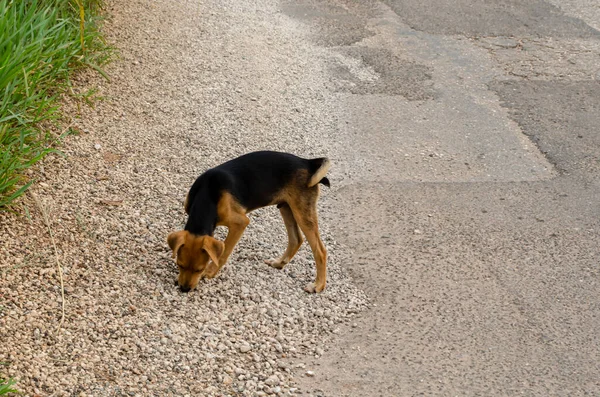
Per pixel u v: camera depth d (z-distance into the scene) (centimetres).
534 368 350
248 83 513
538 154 476
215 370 341
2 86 396
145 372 335
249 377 340
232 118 478
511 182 453
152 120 460
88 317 349
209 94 493
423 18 647
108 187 408
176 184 420
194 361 342
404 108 514
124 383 330
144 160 431
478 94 532
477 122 504
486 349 357
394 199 437
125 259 376
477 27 630
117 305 356
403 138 486
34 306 347
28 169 400
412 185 448
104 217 392
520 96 530
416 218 425
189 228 366
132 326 350
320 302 375
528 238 414
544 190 447
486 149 479
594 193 446
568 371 350
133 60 504
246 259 392
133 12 555
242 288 375
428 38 605
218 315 362
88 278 363
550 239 414
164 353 343
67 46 450
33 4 437
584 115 511
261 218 416
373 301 378
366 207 431
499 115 511
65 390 324
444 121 504
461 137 489
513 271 395
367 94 526
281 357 350
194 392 332
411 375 346
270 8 648
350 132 488
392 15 653
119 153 430
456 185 450
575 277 393
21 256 363
